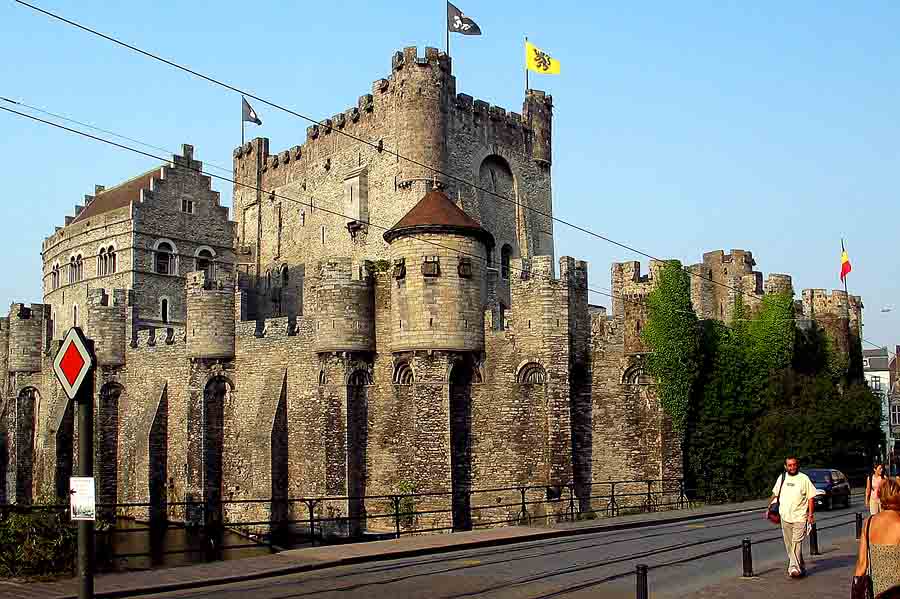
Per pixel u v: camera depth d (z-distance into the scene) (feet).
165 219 251.19
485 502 164.66
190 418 199.00
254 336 195.52
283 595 71.05
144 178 268.21
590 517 157.28
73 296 262.67
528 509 161.07
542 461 163.73
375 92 227.61
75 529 90.58
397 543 102.32
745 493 177.99
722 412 178.91
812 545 89.66
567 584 74.54
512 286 168.66
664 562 86.74
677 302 171.12
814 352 221.05
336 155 239.71
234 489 195.42
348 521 168.86
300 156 253.85
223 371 198.90
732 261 221.25
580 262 173.06
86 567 49.44
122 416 223.10
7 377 261.44
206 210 260.62
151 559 151.43
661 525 129.49
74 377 50.72
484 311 169.89
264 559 90.38
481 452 166.30
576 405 169.07
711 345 181.37
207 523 195.21
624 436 169.89
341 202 236.02
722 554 91.91
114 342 223.10
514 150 241.14
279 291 256.32
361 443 173.06
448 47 222.07
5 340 272.31
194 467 197.26
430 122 215.10
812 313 233.35
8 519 88.99
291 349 188.03
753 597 65.05
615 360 172.04
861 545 44.34
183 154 257.55
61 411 222.28
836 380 228.43
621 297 188.85
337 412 171.83
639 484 168.55
